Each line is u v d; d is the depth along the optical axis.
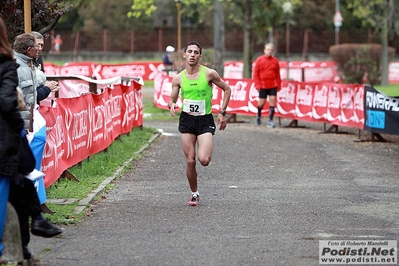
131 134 33.81
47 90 19.75
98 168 23.59
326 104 37.41
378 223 16.94
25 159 12.70
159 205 18.95
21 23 25.20
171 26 117.81
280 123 41.72
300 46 105.19
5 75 12.11
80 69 72.75
